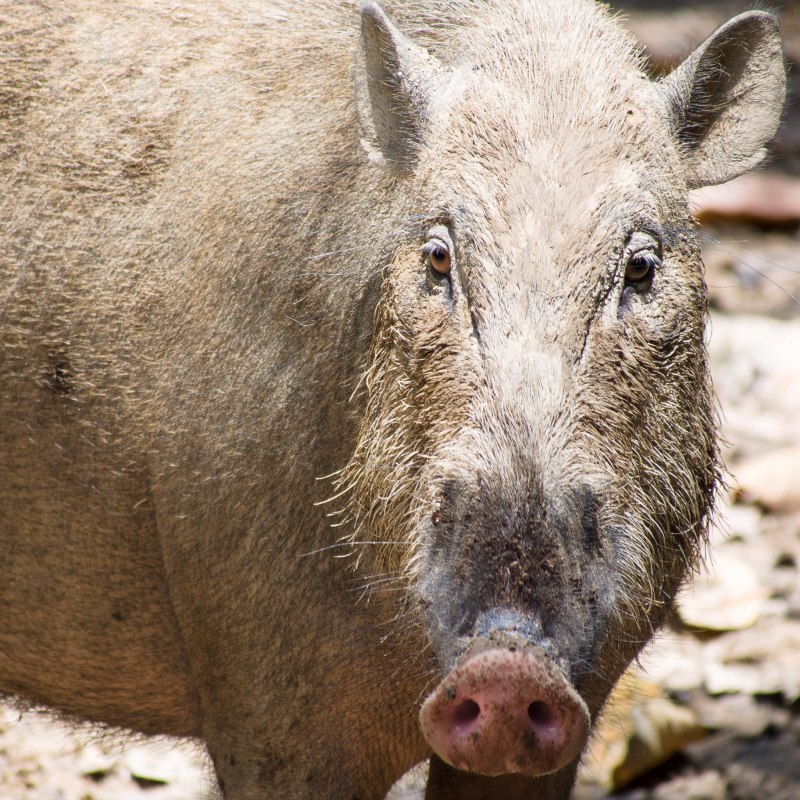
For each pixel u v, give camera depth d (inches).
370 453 453.1
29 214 519.8
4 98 529.3
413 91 466.3
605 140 444.8
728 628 816.9
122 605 519.8
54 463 510.3
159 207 510.9
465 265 434.6
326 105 506.0
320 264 480.7
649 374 441.4
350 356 472.1
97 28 539.8
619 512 424.2
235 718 498.0
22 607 530.0
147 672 534.3
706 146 494.0
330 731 488.7
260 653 486.0
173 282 502.3
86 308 508.4
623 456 430.0
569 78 458.3
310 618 478.0
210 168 508.1
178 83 526.0
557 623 379.6
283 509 478.0
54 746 699.4
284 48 524.4
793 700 761.0
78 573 519.2
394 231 466.6
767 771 715.4
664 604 503.5
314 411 476.1
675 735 721.6
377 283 469.4
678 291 453.4
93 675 539.5
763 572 872.3
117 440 502.6
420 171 456.8
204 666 503.2
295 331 480.7
